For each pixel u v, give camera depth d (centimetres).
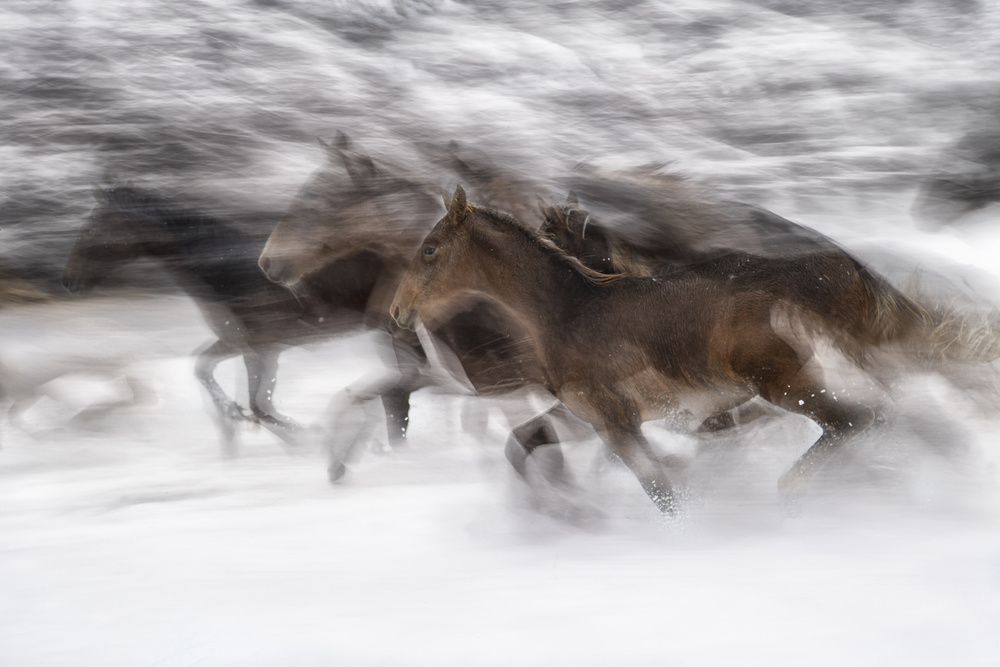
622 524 1091
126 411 1772
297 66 3017
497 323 1216
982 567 867
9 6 2998
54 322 1880
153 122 2612
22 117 2619
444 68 3192
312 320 1473
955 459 1163
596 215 1184
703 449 1241
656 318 1059
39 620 838
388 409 1504
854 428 1071
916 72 3581
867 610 775
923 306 1144
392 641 759
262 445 1617
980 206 2672
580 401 1078
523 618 800
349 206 1386
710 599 822
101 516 1209
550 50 3422
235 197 2175
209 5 3150
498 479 1343
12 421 1712
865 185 2864
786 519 1057
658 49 3712
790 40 3788
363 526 1127
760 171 2959
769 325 1043
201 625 807
